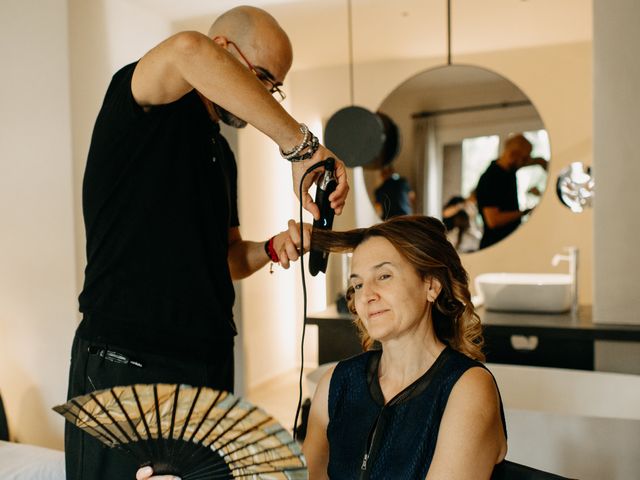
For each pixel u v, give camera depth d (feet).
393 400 3.44
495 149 10.29
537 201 10.12
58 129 8.26
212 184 3.96
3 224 8.70
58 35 8.20
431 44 12.38
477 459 3.16
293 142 3.25
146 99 3.49
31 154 8.45
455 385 3.32
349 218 13.48
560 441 6.09
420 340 3.50
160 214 3.65
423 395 3.39
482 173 10.38
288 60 4.21
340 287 14.49
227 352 4.13
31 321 8.56
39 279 8.48
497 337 7.88
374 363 3.71
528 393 7.62
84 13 8.50
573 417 6.02
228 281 4.11
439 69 10.50
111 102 3.63
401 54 13.16
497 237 10.36
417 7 10.21
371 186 11.02
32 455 6.98
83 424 2.50
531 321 7.87
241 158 13.20
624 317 7.52
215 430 2.41
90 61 8.59
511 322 7.80
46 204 8.39
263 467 2.52
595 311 7.64
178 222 3.70
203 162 3.88
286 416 12.03
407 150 10.76
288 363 15.15
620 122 7.44
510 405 7.70
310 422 3.85
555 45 12.26
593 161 7.57
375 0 9.87
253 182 13.64
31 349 8.58
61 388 8.39
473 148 10.41
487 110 10.30
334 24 11.04
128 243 3.62
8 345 8.73
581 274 12.32
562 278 9.86
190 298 3.76
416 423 3.34
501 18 10.74
